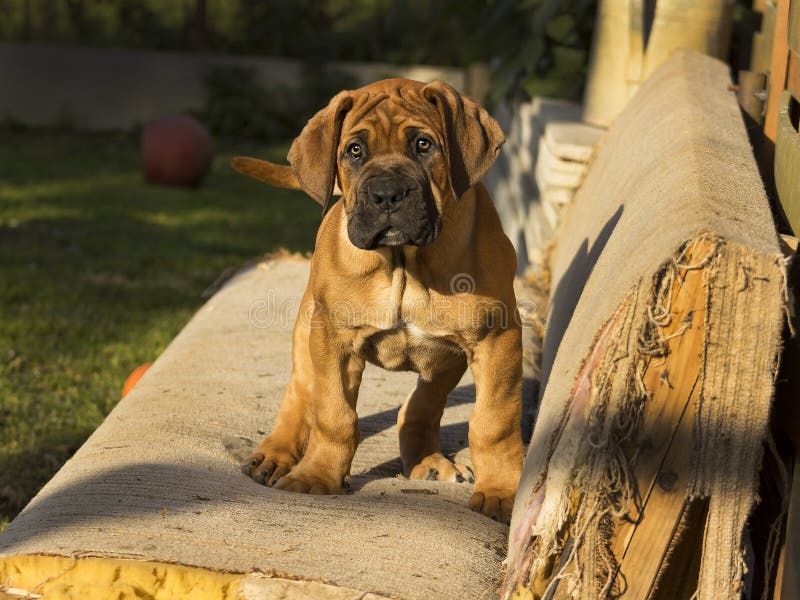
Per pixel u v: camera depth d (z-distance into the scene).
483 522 1.88
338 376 1.98
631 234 1.82
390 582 1.73
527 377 2.35
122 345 3.13
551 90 3.49
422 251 1.91
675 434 1.69
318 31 8.49
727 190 1.77
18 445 2.50
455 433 2.21
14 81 7.67
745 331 1.67
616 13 2.84
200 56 7.80
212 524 1.83
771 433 1.79
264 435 2.13
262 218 5.27
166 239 4.64
